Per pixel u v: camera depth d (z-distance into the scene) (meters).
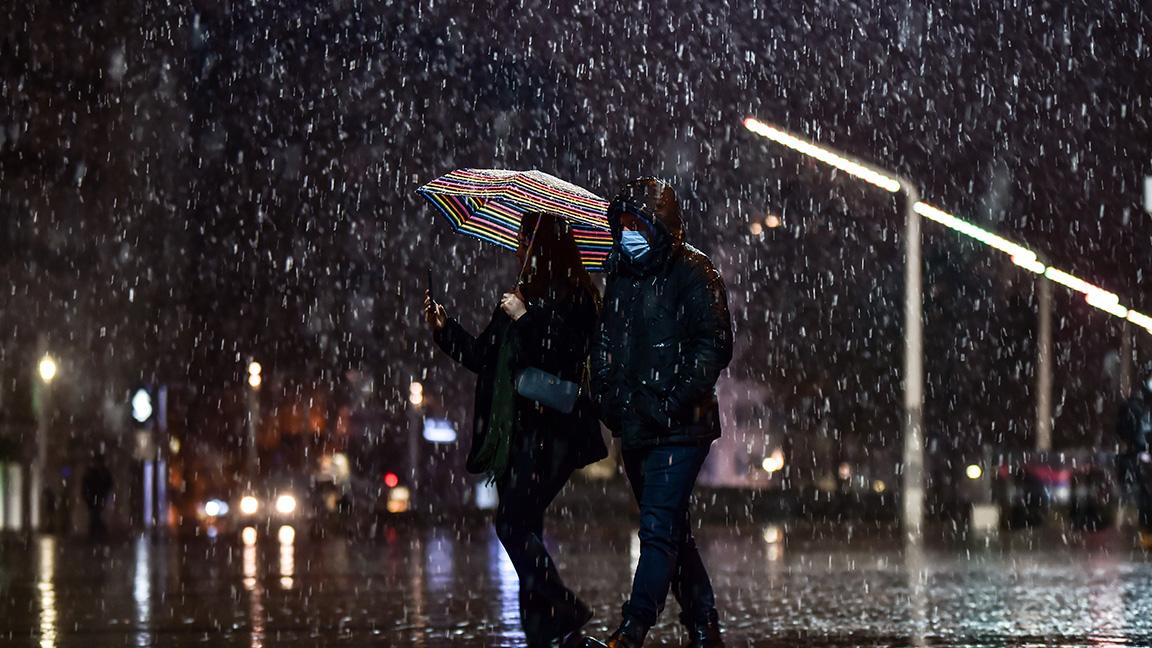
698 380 13.62
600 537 50.31
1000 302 87.94
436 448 135.50
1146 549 34.94
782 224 96.50
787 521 72.25
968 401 87.56
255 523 84.06
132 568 33.00
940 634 17.77
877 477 99.12
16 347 78.94
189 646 17.00
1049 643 16.75
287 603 22.75
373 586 26.14
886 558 33.75
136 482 82.81
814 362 97.88
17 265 80.00
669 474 13.77
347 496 108.25
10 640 17.66
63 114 83.94
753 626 18.81
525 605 15.04
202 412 109.00
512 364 14.92
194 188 108.62
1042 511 54.09
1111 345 88.00
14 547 47.53
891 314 94.50
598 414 15.16
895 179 48.81
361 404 135.75
